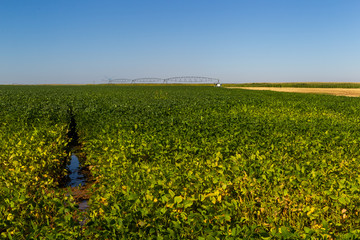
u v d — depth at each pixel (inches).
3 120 535.2
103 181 237.0
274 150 317.1
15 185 229.6
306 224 185.9
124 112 677.9
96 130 463.5
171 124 468.4
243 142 348.5
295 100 1168.8
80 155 473.1
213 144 333.1
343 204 187.5
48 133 408.8
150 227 164.7
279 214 189.8
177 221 161.5
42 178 282.2
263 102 1053.8
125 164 259.4
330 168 241.9
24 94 1503.4
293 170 234.4
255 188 204.1
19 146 326.0
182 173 230.2
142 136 368.5
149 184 200.2
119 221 159.2
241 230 153.8
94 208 196.7
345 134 409.7
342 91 2352.4
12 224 176.1
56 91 1930.4
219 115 642.2
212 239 147.2
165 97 1273.4
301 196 199.6
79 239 162.9
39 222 192.2
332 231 174.6
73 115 701.3
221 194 205.5
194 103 939.3
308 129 468.4
